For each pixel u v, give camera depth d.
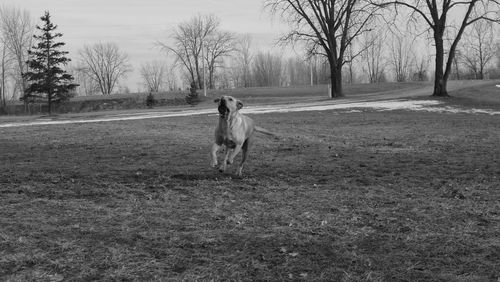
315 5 45.09
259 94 70.50
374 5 40.06
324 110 31.39
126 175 9.20
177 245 5.38
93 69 110.56
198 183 8.53
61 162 11.09
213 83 101.81
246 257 5.09
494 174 9.50
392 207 7.04
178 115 29.97
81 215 6.45
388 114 27.94
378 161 11.39
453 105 34.22
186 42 94.44
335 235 5.79
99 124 21.75
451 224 6.21
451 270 4.82
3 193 7.60
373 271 4.79
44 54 61.78
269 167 10.42
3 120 32.25
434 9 39.75
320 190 8.12
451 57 40.81
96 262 4.88
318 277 4.66
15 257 4.93
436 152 13.09
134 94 77.88
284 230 5.95
